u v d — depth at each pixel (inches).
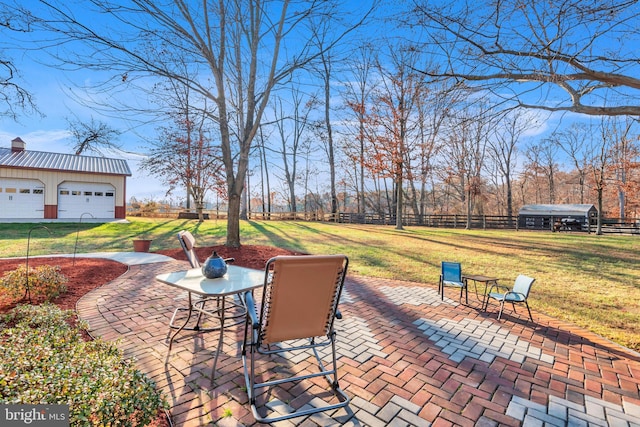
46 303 156.9
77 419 61.9
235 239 398.0
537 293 233.0
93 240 473.4
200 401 97.0
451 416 92.5
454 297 220.5
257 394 101.5
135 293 207.5
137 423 75.4
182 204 1089.4
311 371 116.6
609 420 91.9
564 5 129.3
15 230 548.7
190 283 120.0
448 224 1004.6
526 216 996.6
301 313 95.3
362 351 133.6
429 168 765.9
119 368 82.3
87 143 712.4
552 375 116.9
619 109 146.3
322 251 409.4
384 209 1406.3
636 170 757.9
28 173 677.3
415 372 117.0
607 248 461.4
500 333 156.0
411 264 338.3
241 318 166.7
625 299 218.8
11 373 68.9
